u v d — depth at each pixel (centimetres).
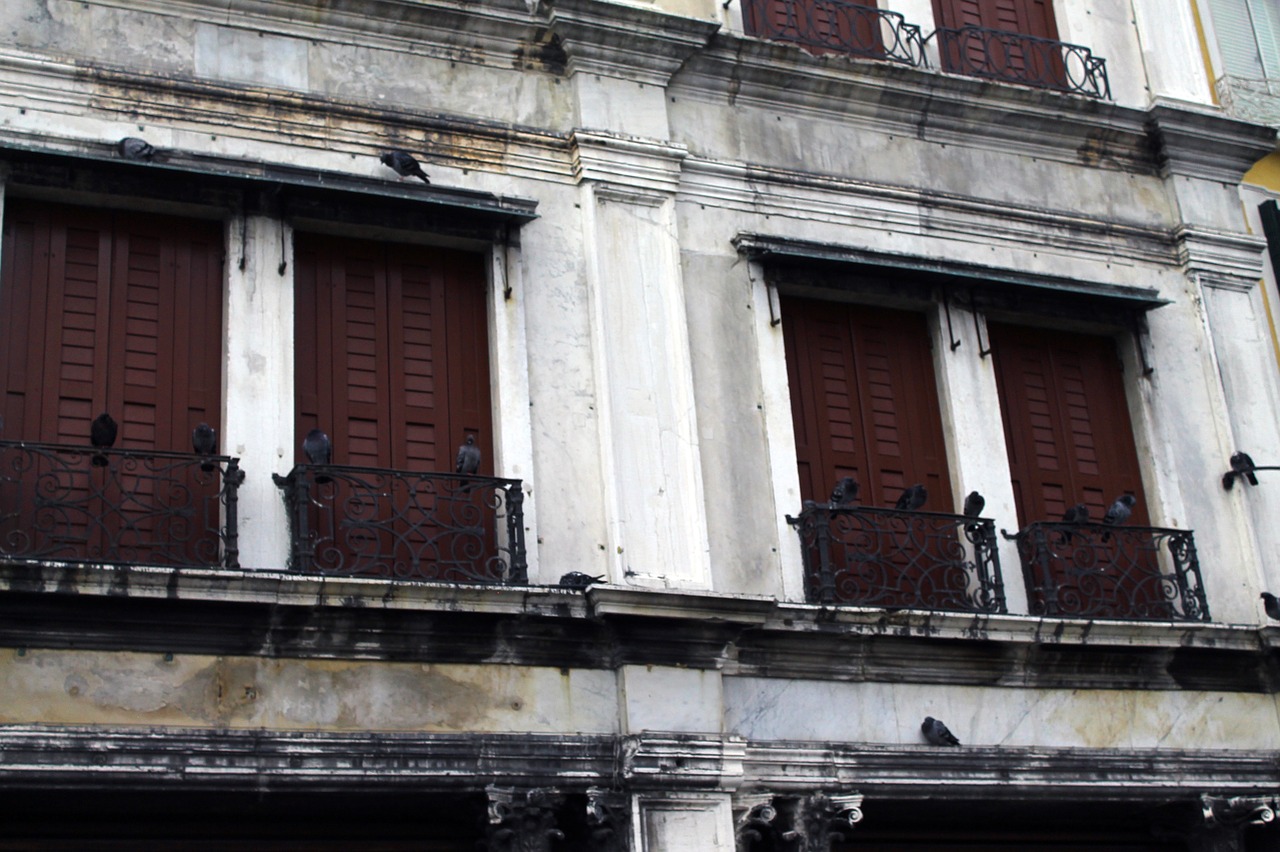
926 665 1312
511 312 1294
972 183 1523
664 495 1285
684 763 1186
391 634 1152
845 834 1252
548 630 1191
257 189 1236
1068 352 1514
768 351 1374
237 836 1141
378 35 1338
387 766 1121
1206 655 1400
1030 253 1520
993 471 1420
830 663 1282
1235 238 1599
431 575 1212
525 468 1257
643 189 1368
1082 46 1616
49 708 1061
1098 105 1569
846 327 1431
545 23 1379
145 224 1233
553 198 1348
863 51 1515
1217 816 1363
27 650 1067
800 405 1386
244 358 1206
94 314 1198
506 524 1227
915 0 1571
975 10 1606
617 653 1208
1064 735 1348
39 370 1170
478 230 1302
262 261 1234
